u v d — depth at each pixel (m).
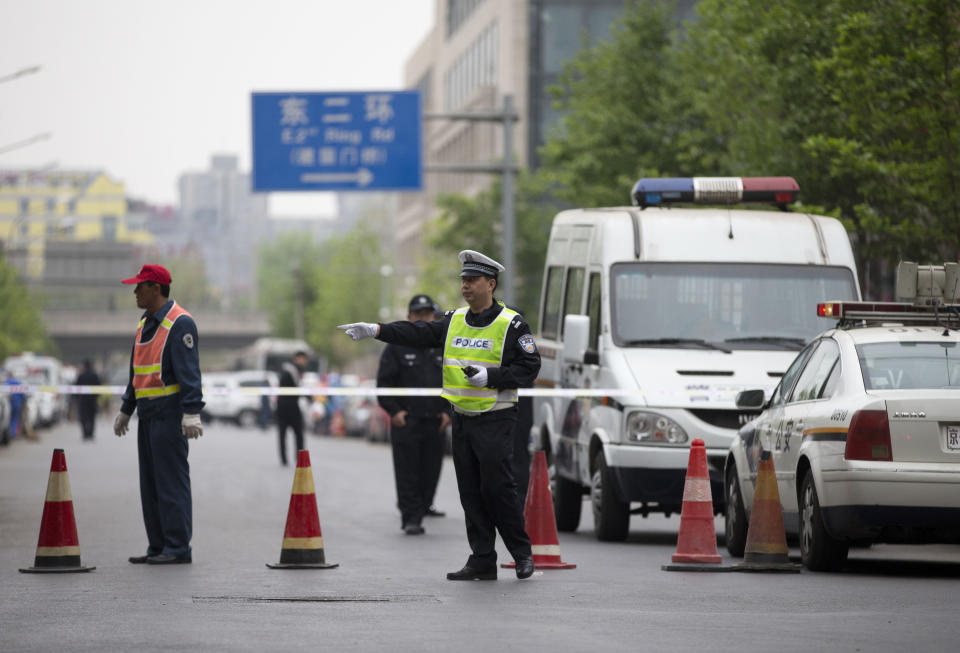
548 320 51.50
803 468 34.47
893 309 35.59
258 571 34.25
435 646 23.22
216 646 23.22
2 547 40.50
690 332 44.28
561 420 48.66
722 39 67.56
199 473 81.94
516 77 188.75
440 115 99.12
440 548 40.97
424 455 49.66
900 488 31.91
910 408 32.12
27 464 89.75
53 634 24.48
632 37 97.50
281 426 89.81
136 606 27.98
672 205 48.38
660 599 29.20
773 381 42.62
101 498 60.28
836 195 63.53
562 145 96.94
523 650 22.89
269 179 101.12
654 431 42.31
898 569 35.75
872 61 52.94
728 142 70.44
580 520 53.97
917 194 52.97
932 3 51.38
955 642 23.81
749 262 45.22
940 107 52.62
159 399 35.72
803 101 63.31
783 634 24.62
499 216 145.38
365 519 51.53
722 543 44.81
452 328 31.72
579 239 48.47
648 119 95.44
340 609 27.59
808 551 34.31
